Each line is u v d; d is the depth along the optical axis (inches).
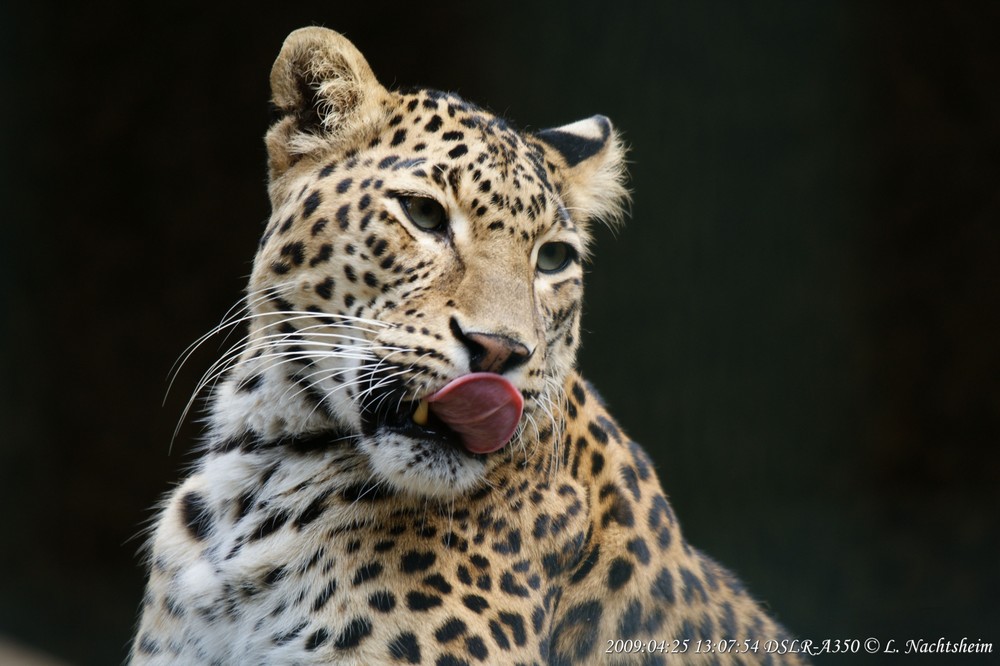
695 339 652.1
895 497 628.7
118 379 665.0
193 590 189.0
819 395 642.2
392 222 182.1
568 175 223.0
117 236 673.0
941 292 648.4
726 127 655.8
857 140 650.2
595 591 201.8
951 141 649.0
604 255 655.1
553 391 197.8
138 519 649.6
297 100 200.2
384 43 668.7
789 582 608.1
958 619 576.7
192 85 676.1
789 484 638.5
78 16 663.1
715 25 651.5
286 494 189.0
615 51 658.8
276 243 189.0
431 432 179.0
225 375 213.5
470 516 185.0
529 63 663.8
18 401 654.5
